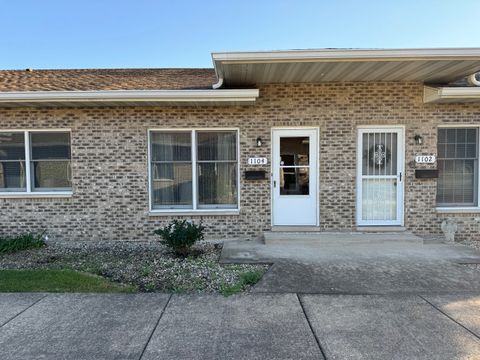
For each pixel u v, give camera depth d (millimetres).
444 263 6602
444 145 8672
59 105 8289
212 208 8773
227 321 4367
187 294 5230
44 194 8578
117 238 8617
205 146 8695
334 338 3951
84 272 6277
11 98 7766
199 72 11211
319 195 8547
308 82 8375
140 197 8570
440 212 8562
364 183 8625
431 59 6770
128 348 3760
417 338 3945
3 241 7789
